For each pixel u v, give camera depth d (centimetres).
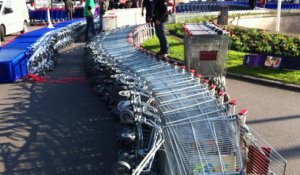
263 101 879
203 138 484
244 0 3666
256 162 455
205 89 639
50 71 1209
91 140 666
